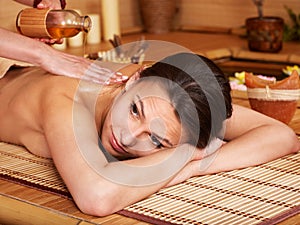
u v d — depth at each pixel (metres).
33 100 2.27
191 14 5.34
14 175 2.14
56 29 2.44
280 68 4.14
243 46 4.49
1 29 2.34
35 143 2.30
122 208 1.88
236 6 5.10
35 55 2.32
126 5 5.23
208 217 1.80
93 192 1.84
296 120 2.71
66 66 2.33
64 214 1.85
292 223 1.77
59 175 2.14
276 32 4.29
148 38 4.86
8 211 1.93
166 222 1.77
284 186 2.03
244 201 1.91
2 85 2.50
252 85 2.59
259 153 2.21
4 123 2.43
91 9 4.97
